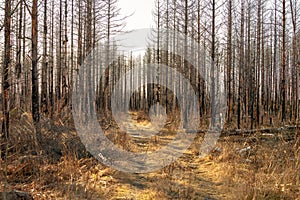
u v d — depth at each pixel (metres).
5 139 7.93
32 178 6.58
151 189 6.16
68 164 7.30
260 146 9.02
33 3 9.63
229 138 11.22
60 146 8.87
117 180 6.89
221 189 6.30
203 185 6.60
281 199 5.36
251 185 5.82
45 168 7.00
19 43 14.05
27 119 9.94
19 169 6.71
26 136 8.63
